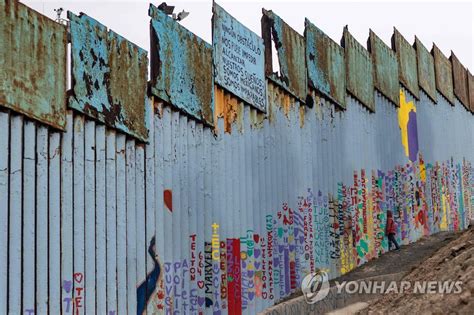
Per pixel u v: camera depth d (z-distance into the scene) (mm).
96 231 12555
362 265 21078
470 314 9125
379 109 23609
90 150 12555
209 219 15398
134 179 13555
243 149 16781
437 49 29484
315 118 19703
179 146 14805
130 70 13602
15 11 11281
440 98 29688
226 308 15547
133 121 13562
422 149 26844
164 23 14516
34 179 11406
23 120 11344
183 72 14984
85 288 12180
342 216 20391
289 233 18000
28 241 11172
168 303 14023
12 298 10812
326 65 20297
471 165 33469
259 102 17422
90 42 12727
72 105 12164
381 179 23156
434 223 27281
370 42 23328
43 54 11734
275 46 18062
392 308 10969
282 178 18031
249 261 16453
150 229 13789
